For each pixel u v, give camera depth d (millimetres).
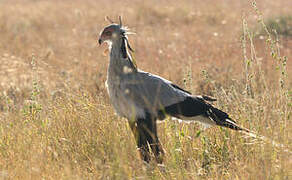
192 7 77750
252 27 53062
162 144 23438
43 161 20672
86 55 46344
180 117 22812
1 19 68188
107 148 22141
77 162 21359
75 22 67812
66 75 36531
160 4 81562
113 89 22656
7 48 50000
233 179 19359
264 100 24094
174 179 19531
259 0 83750
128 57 22656
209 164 21328
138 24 65500
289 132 21781
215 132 23578
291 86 29469
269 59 41531
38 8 82938
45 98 30516
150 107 21812
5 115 27719
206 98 23266
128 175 18766
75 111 24922
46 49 48406
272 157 20016
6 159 21453
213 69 38438
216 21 67062
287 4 81062
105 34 22562
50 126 24281
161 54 43781
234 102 25672
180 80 34625
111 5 83625
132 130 22672
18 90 34812
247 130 22047
